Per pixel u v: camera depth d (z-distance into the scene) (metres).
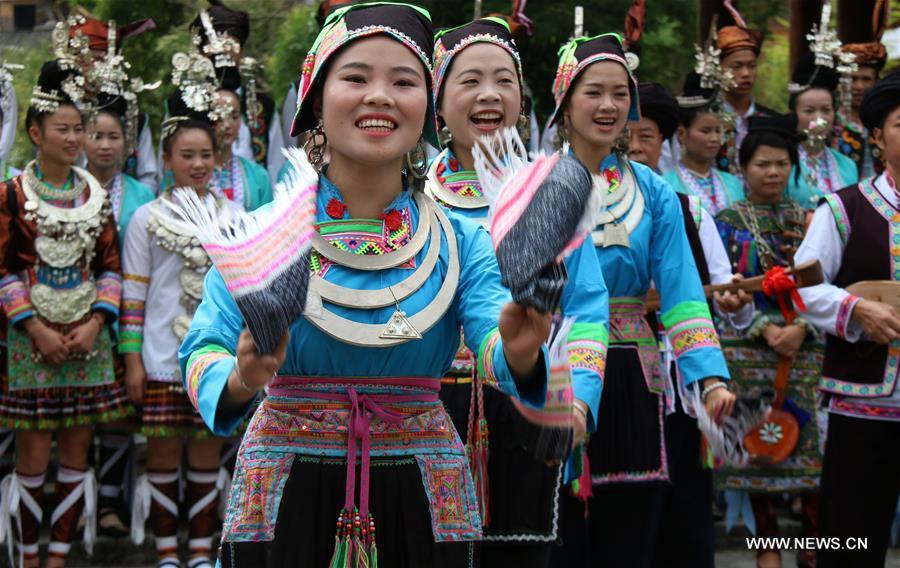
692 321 4.41
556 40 9.66
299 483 2.67
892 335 4.88
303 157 2.45
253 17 11.84
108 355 5.98
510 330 2.33
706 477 4.99
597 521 4.55
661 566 5.01
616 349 4.51
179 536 6.84
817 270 5.10
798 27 9.88
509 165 2.44
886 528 5.08
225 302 2.63
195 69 6.43
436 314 2.71
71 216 5.83
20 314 5.68
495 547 3.96
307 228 2.34
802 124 7.82
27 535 5.96
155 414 5.99
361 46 2.66
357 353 2.67
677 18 10.49
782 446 6.07
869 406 5.01
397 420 2.70
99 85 6.59
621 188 4.53
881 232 5.06
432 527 2.69
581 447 4.11
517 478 3.93
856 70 8.02
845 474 5.07
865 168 8.05
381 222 2.76
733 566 6.67
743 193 7.06
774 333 6.16
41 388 5.79
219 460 6.26
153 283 6.09
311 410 2.69
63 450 6.02
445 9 9.45
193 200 2.35
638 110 4.70
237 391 2.42
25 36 11.55
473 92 4.15
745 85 7.97
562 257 2.27
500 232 2.32
